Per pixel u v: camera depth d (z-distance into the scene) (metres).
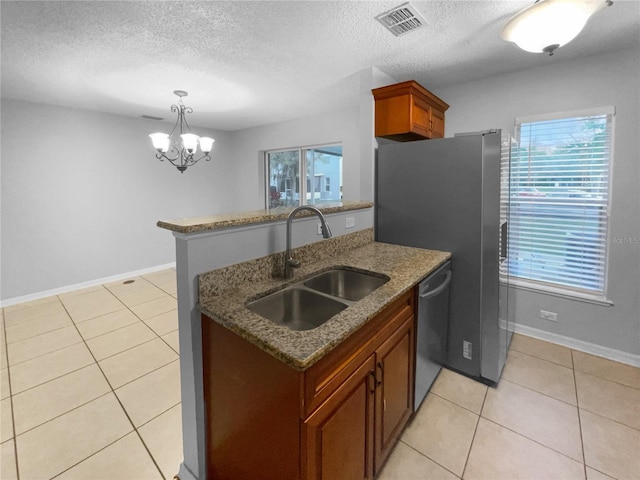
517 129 2.63
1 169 3.39
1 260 3.44
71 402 1.94
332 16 1.82
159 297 3.69
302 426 0.96
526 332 2.74
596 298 2.39
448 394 2.02
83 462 1.54
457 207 2.11
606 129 2.28
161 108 3.87
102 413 1.86
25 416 1.82
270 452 1.08
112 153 4.19
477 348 2.11
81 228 3.99
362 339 1.22
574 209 2.45
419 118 2.50
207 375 1.32
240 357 1.15
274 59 2.39
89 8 1.72
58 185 3.78
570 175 2.44
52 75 2.71
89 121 3.96
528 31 1.53
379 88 2.44
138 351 2.51
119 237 4.34
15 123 3.45
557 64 2.43
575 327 2.51
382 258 2.00
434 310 1.95
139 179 4.48
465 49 2.22
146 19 1.84
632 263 2.26
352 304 1.34
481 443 1.65
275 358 1.01
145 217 4.59
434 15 1.80
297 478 1.00
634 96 2.17
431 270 1.79
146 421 1.80
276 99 3.52
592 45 2.15
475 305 2.09
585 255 2.44
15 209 3.50
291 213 1.57
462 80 2.81
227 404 1.24
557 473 1.48
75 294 3.80
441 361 2.18
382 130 2.51
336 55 2.33
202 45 2.18
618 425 1.75
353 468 1.21
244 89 3.14
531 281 2.69
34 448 1.61
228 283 1.40
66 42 2.12
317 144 4.43
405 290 1.46
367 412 1.28
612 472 1.47
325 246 1.99
